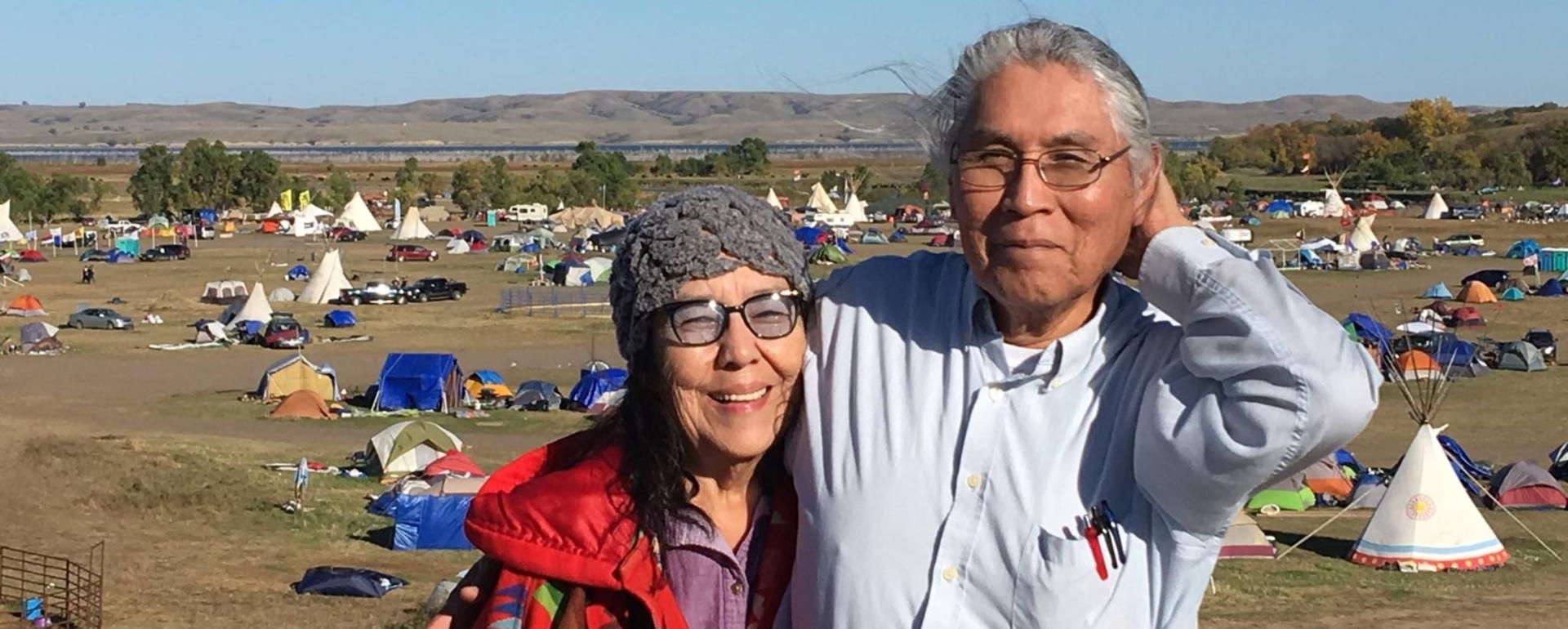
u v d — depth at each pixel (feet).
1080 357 9.59
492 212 430.61
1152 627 9.52
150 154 443.32
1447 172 528.22
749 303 9.79
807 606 9.93
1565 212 398.42
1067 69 9.31
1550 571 83.97
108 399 144.05
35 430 123.13
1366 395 8.75
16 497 91.09
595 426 10.59
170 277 262.67
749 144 575.79
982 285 9.55
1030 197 9.17
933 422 9.70
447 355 144.66
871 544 9.63
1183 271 9.13
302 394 138.10
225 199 457.68
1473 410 140.97
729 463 10.17
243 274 269.85
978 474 9.53
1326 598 76.18
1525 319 207.51
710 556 10.00
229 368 166.20
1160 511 9.48
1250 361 8.79
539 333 193.16
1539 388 152.15
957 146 9.55
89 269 252.83
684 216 9.91
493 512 9.65
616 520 9.64
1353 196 457.68
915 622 9.53
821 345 10.23
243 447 118.62
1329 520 93.50
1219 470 8.93
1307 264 273.13
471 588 10.04
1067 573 9.23
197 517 90.33
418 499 86.63
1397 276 260.42
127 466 102.68
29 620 65.98
